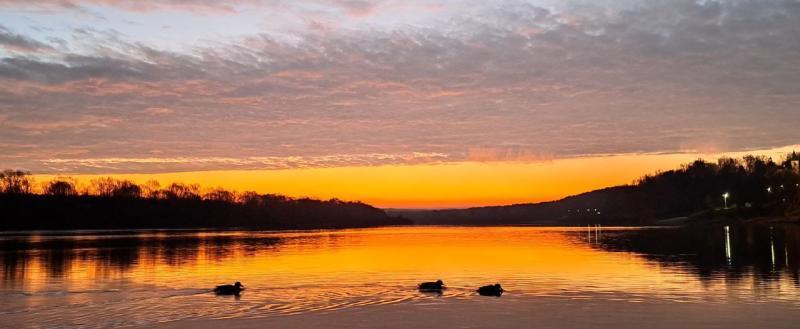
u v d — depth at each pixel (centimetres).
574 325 2583
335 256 6544
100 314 2939
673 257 5616
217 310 3017
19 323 2742
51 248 8231
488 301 3216
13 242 10062
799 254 5581
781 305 2941
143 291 3725
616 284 3781
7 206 17788
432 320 2725
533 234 13088
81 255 6800
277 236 13325
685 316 2719
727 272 4253
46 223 18525
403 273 4631
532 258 5875
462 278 4244
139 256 6619
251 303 3222
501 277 4247
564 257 5919
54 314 2952
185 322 2727
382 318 2781
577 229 16812
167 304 3216
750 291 3381
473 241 9956
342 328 2572
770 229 11019
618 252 6475
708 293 3338
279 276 4475
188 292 3666
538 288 3669
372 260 5925
